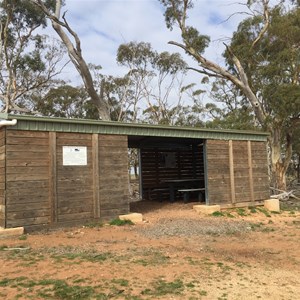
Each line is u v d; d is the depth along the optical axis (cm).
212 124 2516
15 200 750
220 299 402
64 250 616
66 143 837
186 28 2239
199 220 962
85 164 862
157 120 3147
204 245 688
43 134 804
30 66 2423
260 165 1256
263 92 2025
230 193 1155
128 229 817
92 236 734
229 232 826
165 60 2938
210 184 1110
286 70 2066
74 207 834
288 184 2781
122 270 502
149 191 1446
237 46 2212
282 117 1917
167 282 455
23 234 739
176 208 1184
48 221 792
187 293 417
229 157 1165
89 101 2911
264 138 1280
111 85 2941
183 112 3234
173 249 641
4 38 2289
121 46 2830
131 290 423
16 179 755
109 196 894
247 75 2248
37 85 2564
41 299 391
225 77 2152
